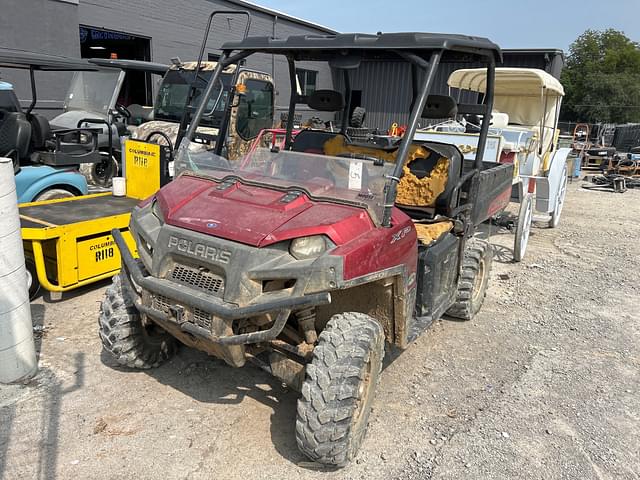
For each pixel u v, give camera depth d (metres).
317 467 2.89
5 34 10.45
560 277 6.54
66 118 9.36
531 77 7.75
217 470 2.84
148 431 3.12
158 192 3.41
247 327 2.84
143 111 10.91
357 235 2.82
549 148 8.61
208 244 2.79
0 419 3.13
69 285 4.62
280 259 2.69
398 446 3.14
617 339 4.82
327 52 3.61
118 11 13.12
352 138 4.70
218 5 15.95
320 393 2.66
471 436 3.27
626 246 8.22
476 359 4.29
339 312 3.35
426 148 4.34
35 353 3.66
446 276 3.93
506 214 9.16
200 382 3.66
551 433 3.35
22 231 4.25
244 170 3.52
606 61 49.88
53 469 2.77
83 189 6.26
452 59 4.08
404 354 4.30
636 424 3.51
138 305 3.04
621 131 20.25
